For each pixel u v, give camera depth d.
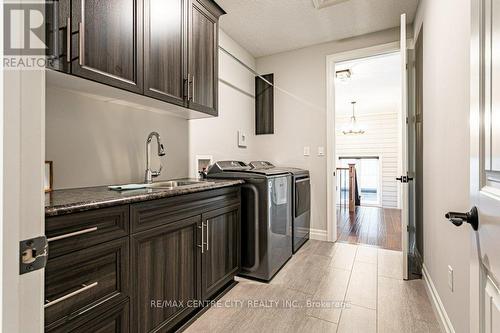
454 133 1.38
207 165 2.69
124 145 1.85
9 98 0.41
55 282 0.91
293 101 3.42
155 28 1.60
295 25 2.78
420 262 2.36
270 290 2.02
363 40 2.99
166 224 1.40
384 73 4.18
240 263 2.16
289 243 2.66
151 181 1.92
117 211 1.13
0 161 0.40
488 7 0.67
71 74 1.15
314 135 3.30
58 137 1.47
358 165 8.08
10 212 0.41
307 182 3.20
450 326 1.42
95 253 1.04
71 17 1.14
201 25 2.02
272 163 3.54
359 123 7.56
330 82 3.19
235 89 3.19
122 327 1.15
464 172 1.24
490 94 0.65
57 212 0.90
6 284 0.41
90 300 1.02
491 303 0.63
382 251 2.88
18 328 0.43
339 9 2.48
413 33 2.65
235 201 2.08
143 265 1.27
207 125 2.71
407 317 1.66
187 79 1.86
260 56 3.59
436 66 1.75
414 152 2.59
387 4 2.39
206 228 1.73
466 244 1.21
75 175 1.55
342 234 3.62
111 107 1.75
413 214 2.68
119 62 1.37
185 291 1.55
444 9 1.56
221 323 1.60
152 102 1.73
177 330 1.53
